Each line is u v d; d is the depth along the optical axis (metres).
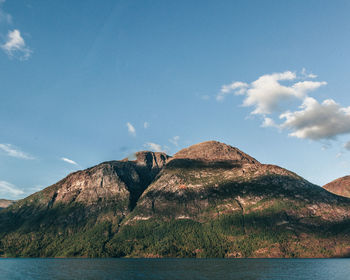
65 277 179.25
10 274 195.62
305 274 192.12
